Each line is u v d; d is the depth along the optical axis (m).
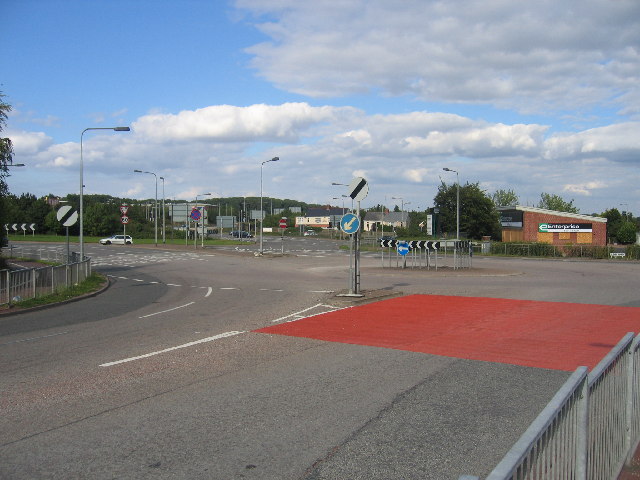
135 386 7.54
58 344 10.84
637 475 4.69
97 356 9.58
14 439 5.57
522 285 23.52
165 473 4.77
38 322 14.05
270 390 7.32
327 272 31.62
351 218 17.95
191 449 5.30
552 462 3.11
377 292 19.09
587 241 70.75
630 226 89.44
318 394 7.14
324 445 5.40
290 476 4.72
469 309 15.65
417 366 8.76
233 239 99.31
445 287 22.44
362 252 61.84
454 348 10.21
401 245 33.66
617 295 19.45
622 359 4.84
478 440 5.55
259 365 8.78
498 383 7.75
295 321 13.45
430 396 7.08
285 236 123.69
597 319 13.83
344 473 4.77
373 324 12.99
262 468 4.88
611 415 4.41
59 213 22.50
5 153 27.34
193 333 11.87
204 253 54.53
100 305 17.70
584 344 10.62
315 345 10.46
